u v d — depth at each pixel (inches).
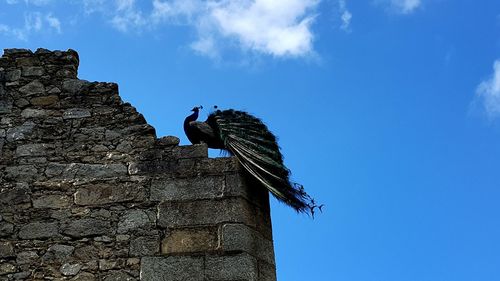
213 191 224.8
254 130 243.9
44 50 261.7
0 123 245.3
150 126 241.0
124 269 211.6
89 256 214.8
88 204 224.8
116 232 218.7
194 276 209.0
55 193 228.1
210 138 246.4
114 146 237.8
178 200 223.9
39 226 221.3
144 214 221.6
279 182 231.8
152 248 214.8
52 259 215.0
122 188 227.5
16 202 226.7
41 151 237.9
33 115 246.5
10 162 235.9
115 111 245.4
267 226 234.8
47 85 253.6
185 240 215.8
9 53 261.6
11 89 253.1
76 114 245.8
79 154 236.4
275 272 227.3
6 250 217.2
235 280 207.6
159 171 230.7
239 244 213.3
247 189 230.2
